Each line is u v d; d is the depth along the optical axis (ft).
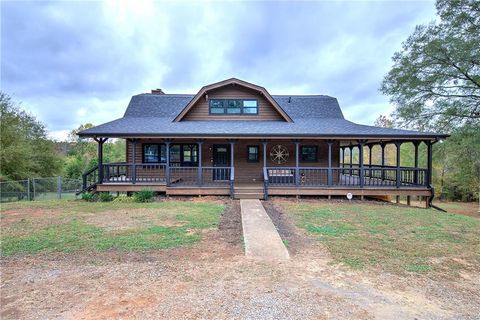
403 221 26.63
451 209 65.31
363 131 40.01
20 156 69.05
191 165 48.24
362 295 12.46
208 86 47.93
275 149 48.03
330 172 39.91
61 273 14.67
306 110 55.52
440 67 52.39
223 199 38.40
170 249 18.39
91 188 41.04
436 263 16.35
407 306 11.60
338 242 19.95
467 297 12.48
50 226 24.20
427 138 38.17
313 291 12.76
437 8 50.88
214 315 10.74
